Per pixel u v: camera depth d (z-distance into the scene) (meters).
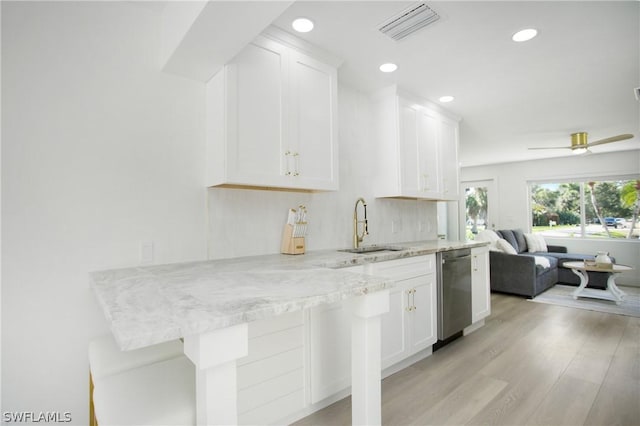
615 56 2.39
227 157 1.78
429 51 2.30
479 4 1.79
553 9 1.84
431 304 2.69
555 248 6.25
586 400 1.99
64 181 1.56
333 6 1.79
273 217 2.33
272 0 1.31
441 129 3.47
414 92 3.07
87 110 1.63
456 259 2.96
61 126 1.56
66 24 1.59
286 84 2.05
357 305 1.35
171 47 1.69
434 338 2.69
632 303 4.30
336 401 2.02
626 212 5.80
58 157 1.55
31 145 1.49
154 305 1.01
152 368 1.30
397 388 2.16
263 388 1.59
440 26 2.00
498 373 2.36
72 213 1.58
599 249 5.96
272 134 1.97
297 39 2.09
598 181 6.07
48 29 1.54
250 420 1.54
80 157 1.61
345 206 2.86
